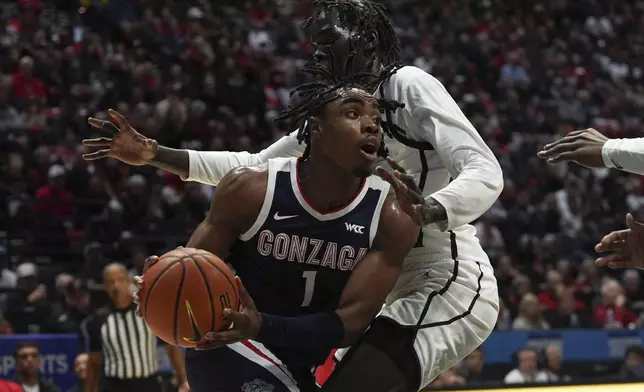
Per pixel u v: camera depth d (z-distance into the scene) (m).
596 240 10.78
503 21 15.87
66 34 11.69
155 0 13.00
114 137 2.90
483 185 2.36
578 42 15.69
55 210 8.91
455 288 2.67
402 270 2.72
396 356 2.49
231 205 2.30
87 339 5.79
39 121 9.85
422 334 2.57
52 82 10.55
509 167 11.41
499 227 10.38
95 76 10.81
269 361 2.36
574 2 16.97
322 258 2.33
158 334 2.17
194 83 11.32
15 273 8.16
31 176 9.09
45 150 9.22
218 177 3.01
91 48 11.09
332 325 2.26
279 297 2.40
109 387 5.65
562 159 2.70
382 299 2.34
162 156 2.94
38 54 10.81
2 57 10.91
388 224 2.34
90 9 12.41
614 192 11.70
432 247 2.70
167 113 10.27
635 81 15.48
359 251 2.34
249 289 2.41
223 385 2.36
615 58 15.99
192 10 13.26
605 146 2.61
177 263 2.12
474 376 6.80
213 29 12.87
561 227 10.75
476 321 2.67
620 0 17.31
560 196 11.26
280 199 2.30
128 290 5.63
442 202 2.27
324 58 2.65
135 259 7.96
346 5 2.66
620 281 9.88
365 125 2.25
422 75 2.63
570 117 13.52
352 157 2.25
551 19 16.62
